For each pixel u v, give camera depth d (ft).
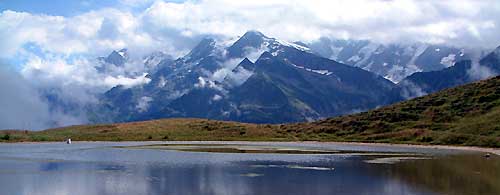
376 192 216.33
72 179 250.57
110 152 437.99
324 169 300.61
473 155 426.92
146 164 324.19
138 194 210.79
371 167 312.91
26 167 301.63
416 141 642.63
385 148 545.85
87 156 387.34
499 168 308.40
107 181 244.63
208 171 286.25
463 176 267.80
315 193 215.10
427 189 224.12
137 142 648.38
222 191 218.59
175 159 363.35
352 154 435.53
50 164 320.70
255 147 536.42
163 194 211.20
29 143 613.52
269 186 232.32
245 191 219.20
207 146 549.95
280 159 369.50
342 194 212.64
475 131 627.05
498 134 589.73
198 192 216.33
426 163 341.82
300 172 284.00
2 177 255.91
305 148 528.63
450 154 438.81
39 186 228.02
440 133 651.66
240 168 303.07
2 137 646.33
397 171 290.97
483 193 213.66
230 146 553.23
